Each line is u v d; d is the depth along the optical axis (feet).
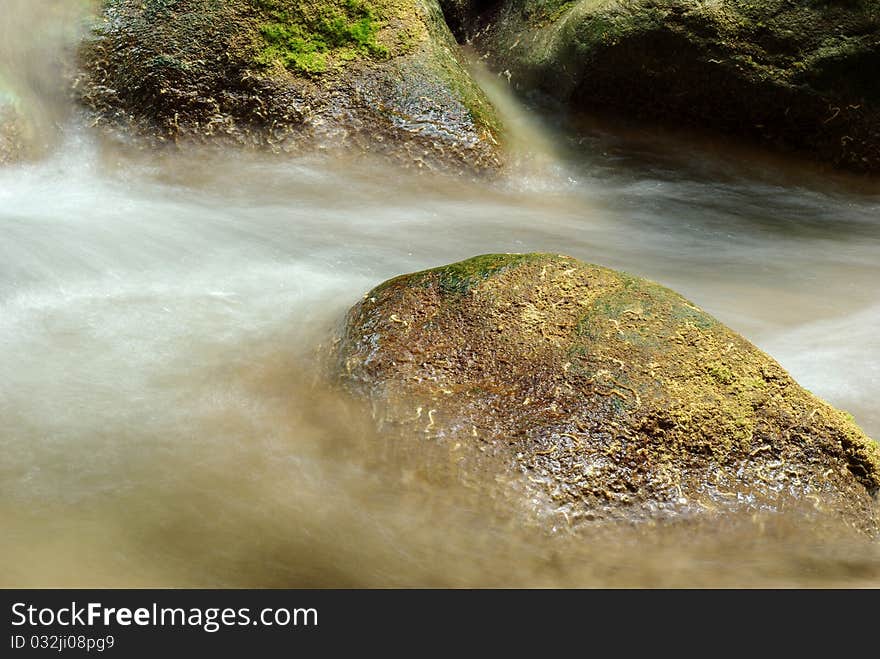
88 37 22.16
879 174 25.86
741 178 26.89
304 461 11.18
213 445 11.52
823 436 11.10
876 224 24.95
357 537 10.24
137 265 16.92
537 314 11.85
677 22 25.58
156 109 21.81
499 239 20.85
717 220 24.52
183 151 21.75
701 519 10.43
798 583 10.22
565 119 28.07
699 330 11.76
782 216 25.30
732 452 10.82
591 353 11.36
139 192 21.09
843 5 24.81
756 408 11.14
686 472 10.65
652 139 27.37
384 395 11.42
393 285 12.68
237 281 16.44
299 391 12.25
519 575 9.98
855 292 20.12
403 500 10.57
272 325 14.39
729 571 10.21
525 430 10.76
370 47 22.97
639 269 20.51
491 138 23.30
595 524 10.27
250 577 9.65
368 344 12.00
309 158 21.94
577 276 12.38
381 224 20.79
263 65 22.17
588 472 10.45
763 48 25.32
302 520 10.43
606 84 27.07
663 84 26.43
